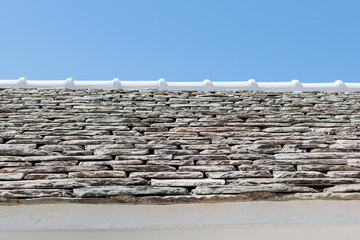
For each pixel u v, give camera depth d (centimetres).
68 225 400
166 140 533
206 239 409
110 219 404
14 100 718
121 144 516
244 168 453
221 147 512
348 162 472
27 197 392
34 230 399
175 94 786
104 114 645
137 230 405
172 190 410
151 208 406
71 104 701
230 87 846
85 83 829
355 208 414
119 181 419
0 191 393
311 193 411
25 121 602
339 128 590
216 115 648
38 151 486
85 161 465
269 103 732
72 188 405
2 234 398
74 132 557
